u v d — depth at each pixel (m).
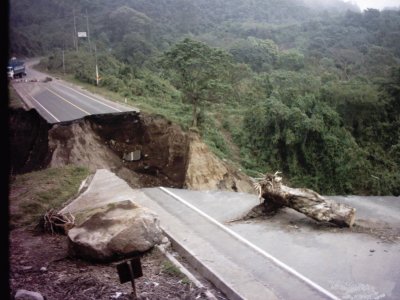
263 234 10.01
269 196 11.09
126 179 22.52
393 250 8.91
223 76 34.50
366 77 55.38
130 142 24.94
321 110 39.06
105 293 6.10
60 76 54.09
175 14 109.38
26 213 10.09
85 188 12.53
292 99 41.88
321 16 120.81
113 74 50.09
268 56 72.06
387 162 39.81
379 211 15.30
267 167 38.03
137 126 25.33
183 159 24.23
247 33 101.69
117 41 82.62
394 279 7.57
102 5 102.06
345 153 37.06
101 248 7.27
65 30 81.44
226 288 6.76
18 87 40.00
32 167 21.14
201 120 35.53
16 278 6.45
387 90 45.34
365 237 9.72
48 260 7.41
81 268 7.11
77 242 7.40
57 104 29.80
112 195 11.84
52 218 9.12
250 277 7.14
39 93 36.41
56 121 23.41
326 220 10.27
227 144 38.72
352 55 76.62
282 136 38.44
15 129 24.23
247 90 51.25
